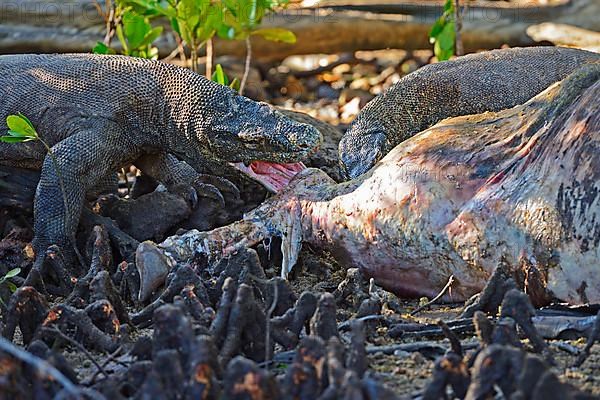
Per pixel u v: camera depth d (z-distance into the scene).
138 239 13.38
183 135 13.05
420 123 15.46
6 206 13.53
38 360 7.85
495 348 7.36
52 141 13.03
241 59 25.12
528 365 7.17
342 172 14.62
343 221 11.73
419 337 10.01
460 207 10.77
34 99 13.05
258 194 13.88
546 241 10.13
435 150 11.12
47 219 12.56
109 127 12.95
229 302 9.05
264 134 12.60
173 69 13.23
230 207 13.72
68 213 12.62
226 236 12.17
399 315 10.52
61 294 11.94
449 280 11.12
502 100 15.62
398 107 15.33
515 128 10.88
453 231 10.77
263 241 12.37
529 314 8.95
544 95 11.05
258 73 25.36
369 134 14.95
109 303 9.95
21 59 13.46
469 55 16.45
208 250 12.05
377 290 11.23
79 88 13.03
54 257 11.91
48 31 22.98
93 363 8.98
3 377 7.65
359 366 8.12
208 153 13.00
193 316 9.59
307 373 7.49
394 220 11.19
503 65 15.93
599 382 8.55
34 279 11.41
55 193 12.56
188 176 13.77
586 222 9.88
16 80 13.16
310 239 12.22
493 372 7.32
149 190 14.81
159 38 23.52
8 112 13.08
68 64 13.23
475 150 10.91
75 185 12.65
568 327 9.68
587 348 8.98
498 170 10.67
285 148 12.57
